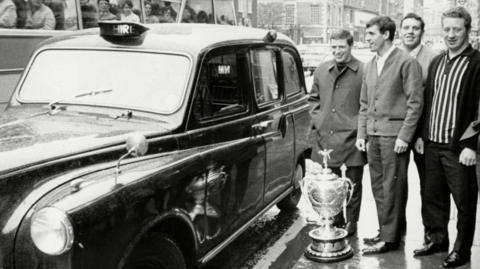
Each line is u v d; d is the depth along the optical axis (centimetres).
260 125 523
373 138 534
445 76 487
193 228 405
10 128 386
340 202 540
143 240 353
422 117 516
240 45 507
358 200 597
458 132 479
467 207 493
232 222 475
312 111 605
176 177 381
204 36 477
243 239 605
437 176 511
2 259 298
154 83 441
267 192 553
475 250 540
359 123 558
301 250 571
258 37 558
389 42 523
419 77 506
